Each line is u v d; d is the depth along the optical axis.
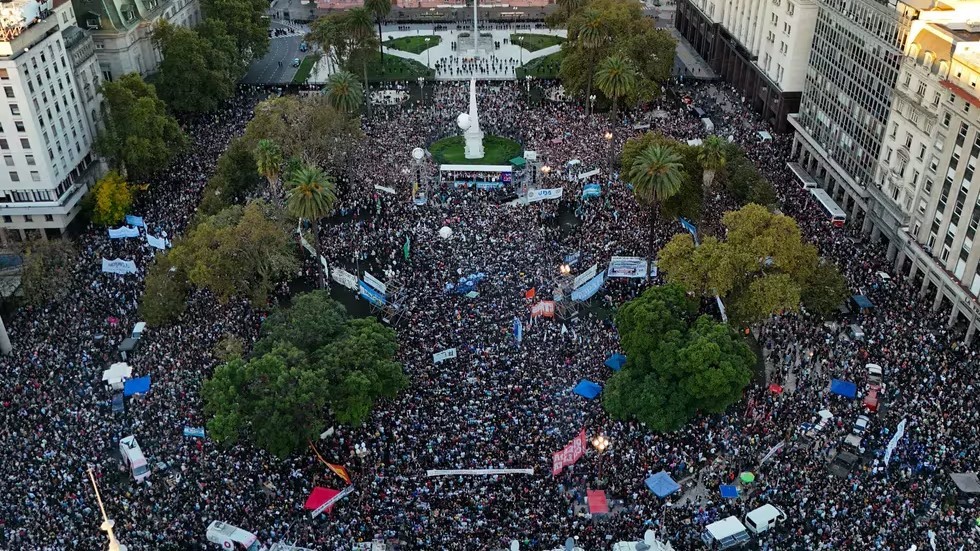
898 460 99.75
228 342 113.75
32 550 87.12
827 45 165.12
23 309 132.62
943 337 123.69
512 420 105.44
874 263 144.12
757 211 121.88
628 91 162.88
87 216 161.88
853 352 119.25
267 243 127.62
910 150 137.00
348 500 95.06
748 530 91.69
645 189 132.50
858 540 88.06
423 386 111.94
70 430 105.06
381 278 139.25
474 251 144.75
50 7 154.12
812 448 102.50
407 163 177.38
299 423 99.75
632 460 100.06
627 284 136.75
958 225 124.12
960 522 92.44
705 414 109.38
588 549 88.62
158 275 126.81
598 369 115.75
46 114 151.25
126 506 93.56
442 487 96.12
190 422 106.50
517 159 178.62
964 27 130.50
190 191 166.12
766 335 125.31
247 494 96.12
